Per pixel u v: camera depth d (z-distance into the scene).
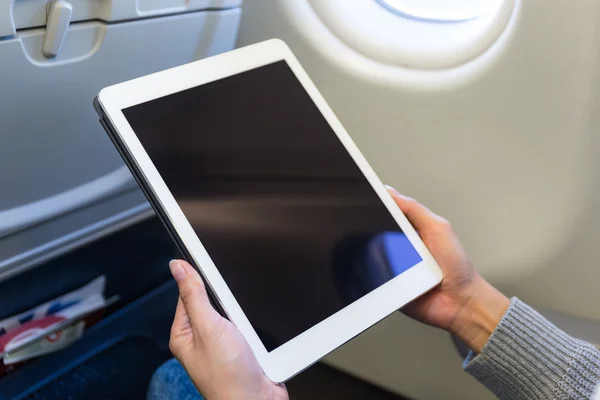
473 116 0.69
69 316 0.75
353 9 0.74
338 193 0.56
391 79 0.72
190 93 0.53
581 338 0.65
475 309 0.60
